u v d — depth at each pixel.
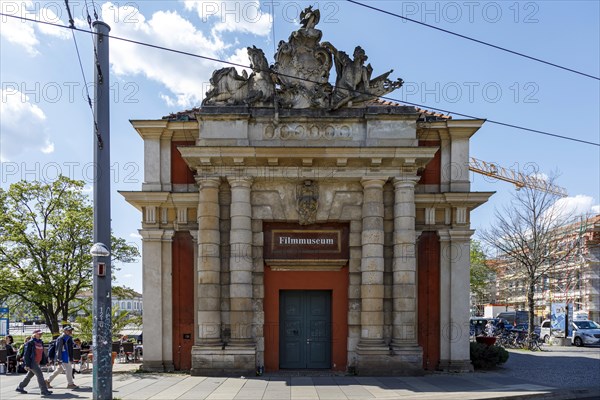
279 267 17.61
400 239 16.94
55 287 34.72
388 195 17.55
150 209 18.25
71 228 34.81
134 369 18.61
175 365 17.84
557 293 57.81
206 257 16.75
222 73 17.75
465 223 18.19
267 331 17.45
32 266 34.50
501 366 19.23
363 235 17.14
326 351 17.78
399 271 16.84
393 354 16.41
